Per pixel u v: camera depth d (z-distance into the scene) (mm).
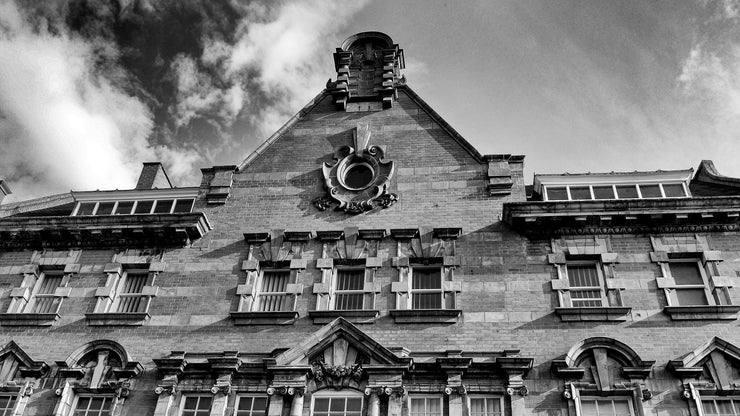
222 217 20484
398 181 20469
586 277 18234
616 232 18656
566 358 16312
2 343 18312
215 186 21156
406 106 22422
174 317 18281
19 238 20469
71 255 20156
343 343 16875
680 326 16781
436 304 18016
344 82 23094
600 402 15938
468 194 19953
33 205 22609
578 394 15797
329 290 18359
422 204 19875
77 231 20141
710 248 18094
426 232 19141
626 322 16953
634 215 18469
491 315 17391
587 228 18734
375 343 16641
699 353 16156
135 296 19203
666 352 16375
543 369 16297
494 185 19938
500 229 19047
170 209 21281
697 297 17547
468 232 19078
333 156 21453
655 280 17688
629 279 17766
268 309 18406
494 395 16031
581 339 16719
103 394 17219
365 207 19938
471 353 16688
